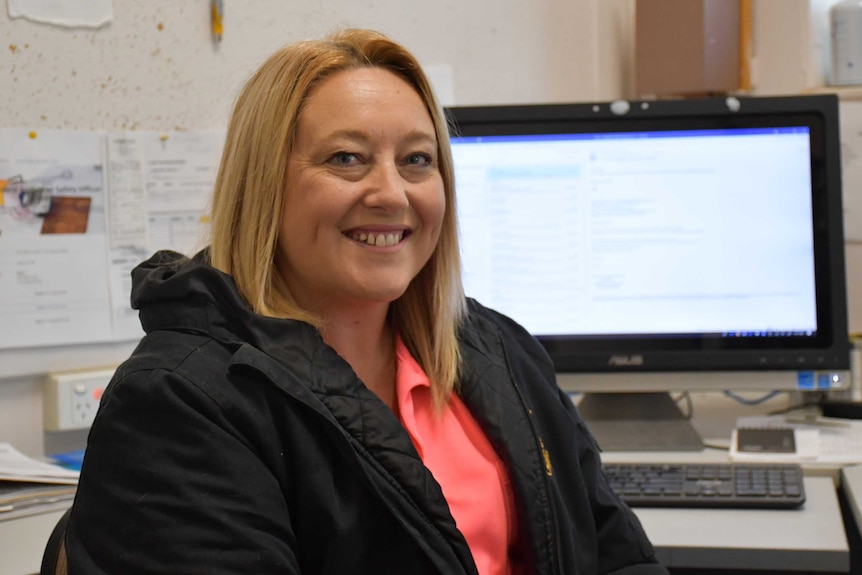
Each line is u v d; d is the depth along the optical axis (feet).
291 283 3.51
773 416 5.73
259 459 2.92
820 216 5.21
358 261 3.37
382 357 3.77
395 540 3.07
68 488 4.10
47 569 2.90
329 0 5.88
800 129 5.20
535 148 5.33
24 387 4.85
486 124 5.33
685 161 5.26
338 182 3.31
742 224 5.25
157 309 3.09
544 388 3.94
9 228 4.71
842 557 3.75
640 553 3.86
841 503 4.75
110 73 5.00
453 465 3.56
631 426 5.33
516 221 5.37
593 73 7.60
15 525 3.81
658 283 5.31
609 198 5.31
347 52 3.48
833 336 5.21
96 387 4.94
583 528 3.78
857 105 6.39
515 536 3.62
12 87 4.68
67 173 4.88
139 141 5.12
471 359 3.80
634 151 5.28
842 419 5.61
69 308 4.91
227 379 2.94
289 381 3.00
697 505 4.31
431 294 3.80
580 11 7.46
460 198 5.39
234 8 5.43
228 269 3.35
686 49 6.82
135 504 2.74
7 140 4.67
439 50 6.53
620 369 5.32
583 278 5.35
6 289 4.72
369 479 3.00
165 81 5.20
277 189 3.31
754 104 5.19
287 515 2.93
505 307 5.42
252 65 5.53
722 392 6.51
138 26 5.08
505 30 6.93
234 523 2.77
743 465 4.60
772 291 5.25
